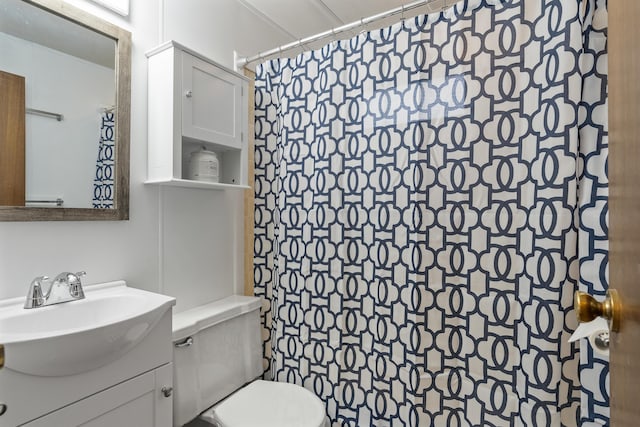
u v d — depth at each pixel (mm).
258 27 1962
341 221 1578
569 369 1100
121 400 1000
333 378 1578
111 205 1284
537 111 1164
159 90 1360
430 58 1387
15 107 1060
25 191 1076
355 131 1555
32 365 798
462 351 1327
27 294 1050
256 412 1354
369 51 1517
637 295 395
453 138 1342
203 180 1479
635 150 407
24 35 1081
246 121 1666
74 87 1190
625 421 432
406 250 1426
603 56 1075
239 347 1597
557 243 1100
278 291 1754
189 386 1319
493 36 1269
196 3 1611
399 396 1432
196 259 1617
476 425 1289
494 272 1271
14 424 792
